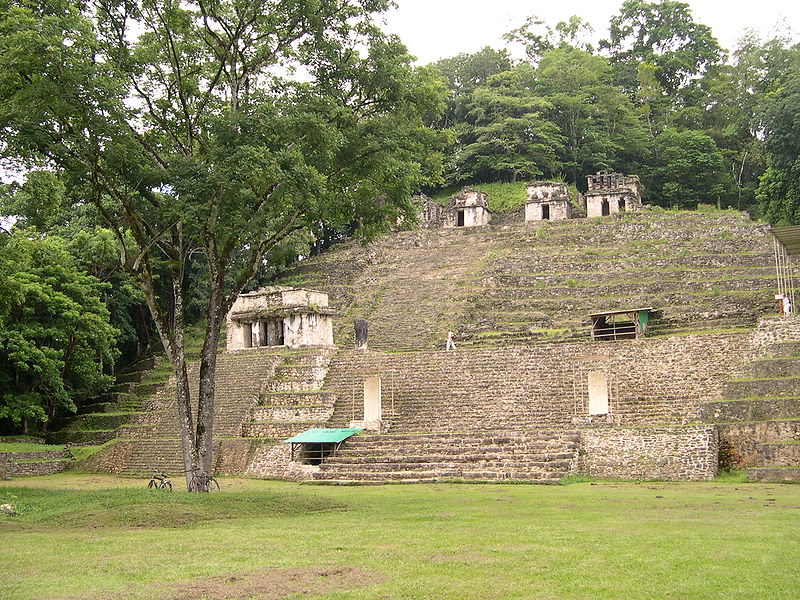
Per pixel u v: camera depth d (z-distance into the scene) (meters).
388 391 35.50
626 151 76.00
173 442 36.44
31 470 36.44
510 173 74.94
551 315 45.88
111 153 20.16
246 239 22.39
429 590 9.29
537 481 24.64
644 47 88.00
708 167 70.81
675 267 49.25
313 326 43.22
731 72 81.56
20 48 18.59
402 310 49.97
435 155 26.61
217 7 22.44
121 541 13.73
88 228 51.22
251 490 23.75
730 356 31.41
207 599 9.06
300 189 20.11
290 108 21.06
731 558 10.94
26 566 11.34
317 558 11.57
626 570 10.25
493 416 31.61
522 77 79.94
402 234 63.88
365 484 26.66
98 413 45.16
